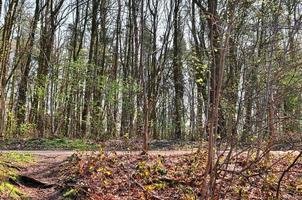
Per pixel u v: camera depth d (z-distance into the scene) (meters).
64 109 23.06
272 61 5.84
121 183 8.12
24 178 8.01
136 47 24.30
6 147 15.29
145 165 8.84
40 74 23.59
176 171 8.72
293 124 5.73
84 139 18.09
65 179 8.15
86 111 22.14
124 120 21.98
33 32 23.55
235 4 5.49
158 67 26.61
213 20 6.14
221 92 5.84
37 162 9.95
